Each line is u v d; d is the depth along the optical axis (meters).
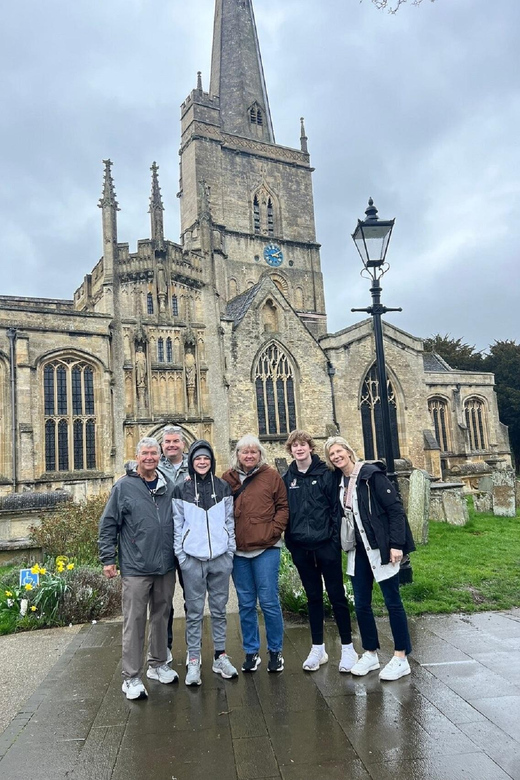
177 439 9.00
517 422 76.19
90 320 34.53
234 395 39.88
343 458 7.78
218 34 68.38
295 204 62.69
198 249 45.19
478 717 6.14
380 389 12.12
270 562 7.75
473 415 56.62
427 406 48.78
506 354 79.56
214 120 58.69
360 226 12.59
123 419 35.16
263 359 41.94
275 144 62.25
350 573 7.75
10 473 30.83
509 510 22.41
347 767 5.27
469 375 56.12
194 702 6.86
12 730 6.25
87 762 5.55
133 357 36.38
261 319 42.00
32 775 5.34
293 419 42.66
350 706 6.54
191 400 38.12
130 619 7.23
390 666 7.31
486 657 7.91
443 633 9.01
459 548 15.75
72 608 10.84
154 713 6.60
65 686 7.52
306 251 62.25
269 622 7.71
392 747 5.59
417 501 16.98
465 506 20.55
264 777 5.18
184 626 10.32
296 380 43.03
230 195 58.62
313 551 7.84
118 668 8.20
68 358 33.72
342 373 44.75
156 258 37.97
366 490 7.60
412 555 14.86
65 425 33.34
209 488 7.80
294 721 6.23
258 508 7.74
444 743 5.62
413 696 6.72
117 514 7.54
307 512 7.86
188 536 7.54
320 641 7.86
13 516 19.17
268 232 60.84
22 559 15.62
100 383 34.56
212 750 5.69
